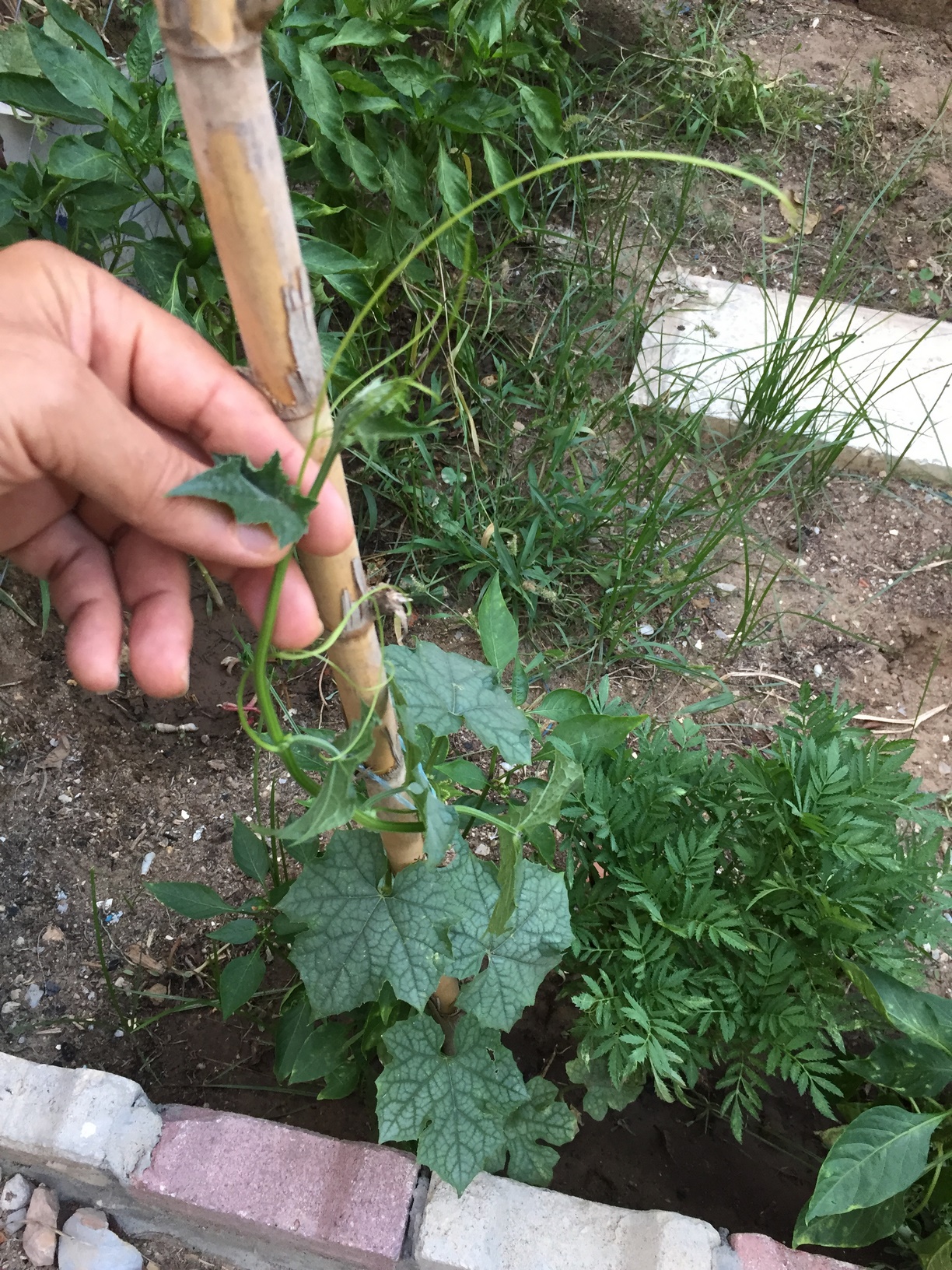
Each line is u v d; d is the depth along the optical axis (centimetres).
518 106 112
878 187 153
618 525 119
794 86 162
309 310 42
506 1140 76
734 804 80
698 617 116
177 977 92
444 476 114
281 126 121
